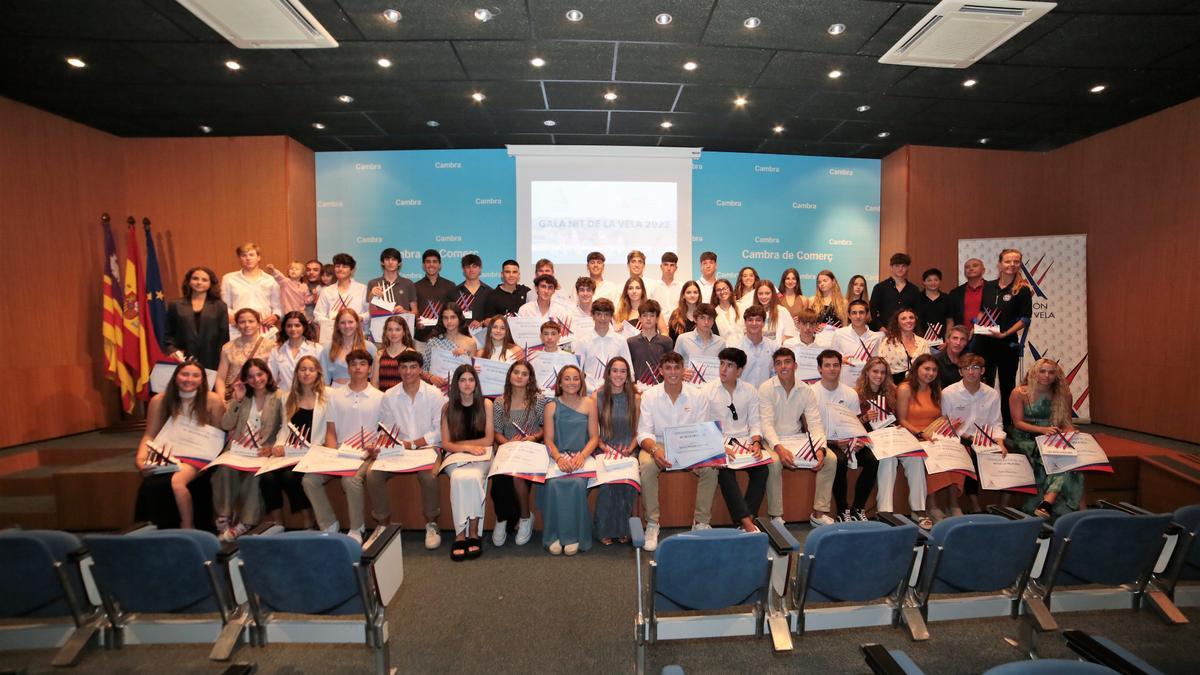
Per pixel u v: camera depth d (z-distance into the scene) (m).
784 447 3.93
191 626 2.31
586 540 3.68
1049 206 7.05
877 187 7.96
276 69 5.18
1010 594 2.53
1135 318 5.96
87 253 6.07
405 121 6.58
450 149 7.65
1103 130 6.79
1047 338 6.50
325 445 3.95
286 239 6.78
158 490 3.67
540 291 5.02
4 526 4.16
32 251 5.54
